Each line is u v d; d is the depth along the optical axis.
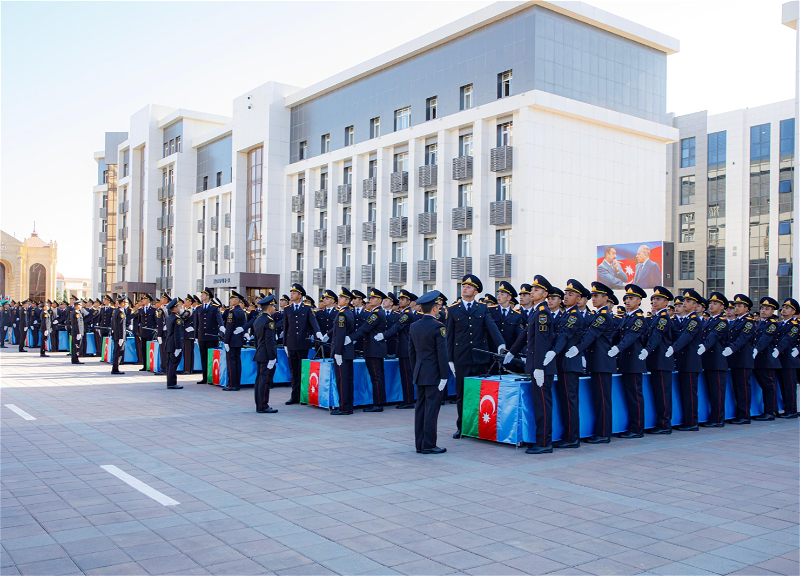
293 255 40.72
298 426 11.46
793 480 7.91
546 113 27.95
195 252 49.31
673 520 6.30
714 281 47.47
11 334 35.94
